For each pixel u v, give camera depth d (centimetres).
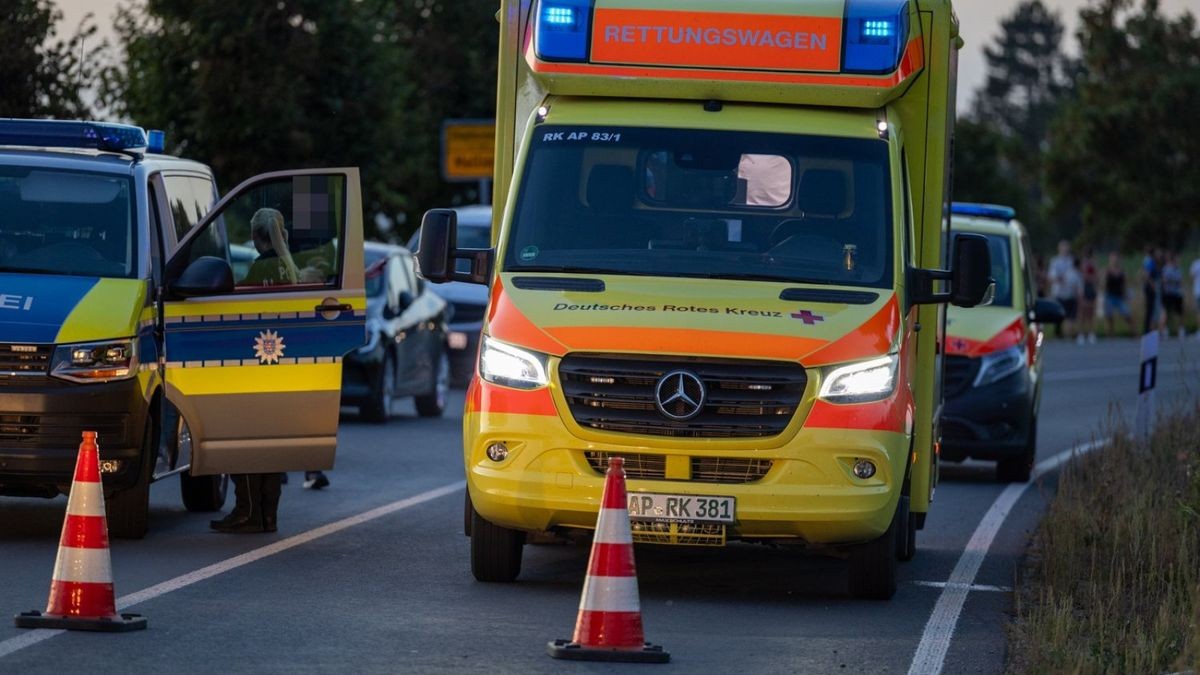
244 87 7100
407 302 5534
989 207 4666
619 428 2431
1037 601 2619
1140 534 2938
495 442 2470
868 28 2703
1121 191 15475
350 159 7538
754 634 2308
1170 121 15525
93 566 2183
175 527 3139
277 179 2961
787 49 2700
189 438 2978
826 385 2448
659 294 2530
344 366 5247
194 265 2903
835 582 2770
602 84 2706
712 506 2416
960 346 4216
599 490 2422
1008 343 4234
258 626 2236
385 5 8075
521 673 2011
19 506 3325
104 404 2792
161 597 2427
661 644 2211
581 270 2591
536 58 2720
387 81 7669
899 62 2691
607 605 2109
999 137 18738
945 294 2653
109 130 3091
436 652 2109
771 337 2456
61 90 4800
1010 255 4450
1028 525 3550
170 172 3161
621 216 2642
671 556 2978
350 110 7506
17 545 2833
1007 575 2906
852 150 2667
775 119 2689
